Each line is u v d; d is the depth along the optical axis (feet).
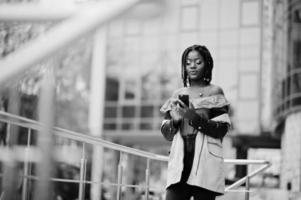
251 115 85.35
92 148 53.47
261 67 85.51
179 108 11.33
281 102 68.49
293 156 63.93
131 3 3.27
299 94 64.85
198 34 92.89
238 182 21.40
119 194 19.03
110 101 98.43
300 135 63.72
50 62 3.41
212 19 91.81
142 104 99.81
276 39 72.13
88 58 90.27
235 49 89.30
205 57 11.77
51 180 3.58
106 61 98.48
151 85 99.76
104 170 54.75
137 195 23.50
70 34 3.29
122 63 99.55
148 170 19.83
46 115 3.53
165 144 98.68
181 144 11.39
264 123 80.89
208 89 11.78
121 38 99.35
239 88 88.53
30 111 22.07
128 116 99.81
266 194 31.94
